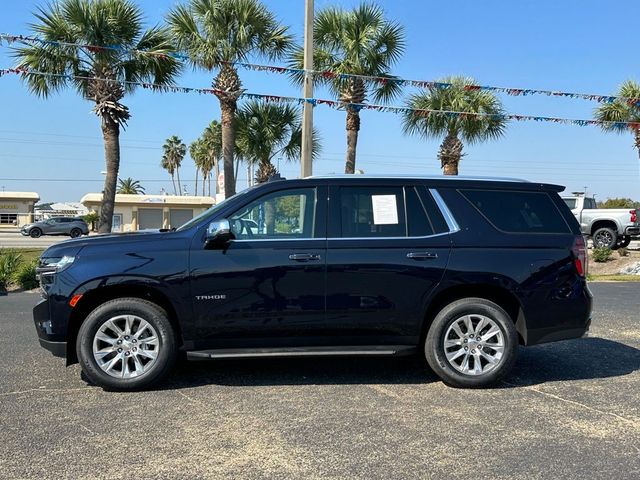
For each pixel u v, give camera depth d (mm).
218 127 34656
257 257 5207
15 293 13039
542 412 4723
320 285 5246
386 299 5301
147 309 5145
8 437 4125
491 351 5402
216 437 4148
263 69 12609
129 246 5191
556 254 5500
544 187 5703
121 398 4992
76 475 3549
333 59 18156
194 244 5211
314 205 5410
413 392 5223
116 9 15336
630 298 11555
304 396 5082
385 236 5379
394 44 18109
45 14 15320
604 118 23922
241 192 5582
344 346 5352
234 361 6238
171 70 16312
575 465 3732
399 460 3791
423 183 5566
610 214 19922
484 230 5477
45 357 6363
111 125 16281
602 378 5723
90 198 47094
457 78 21438
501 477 3561
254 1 16469
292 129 21938
